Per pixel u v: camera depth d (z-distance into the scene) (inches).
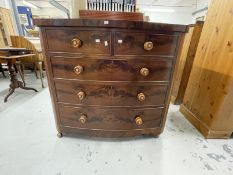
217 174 37.5
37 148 44.1
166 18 321.4
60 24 32.8
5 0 138.6
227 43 44.0
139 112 43.8
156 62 37.5
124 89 39.9
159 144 47.5
